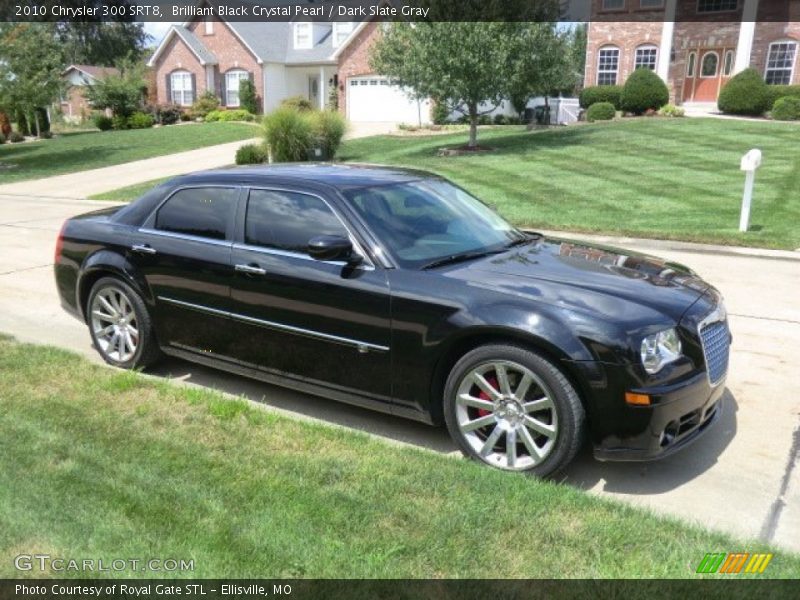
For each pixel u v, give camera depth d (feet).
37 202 59.47
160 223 17.62
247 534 10.62
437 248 14.84
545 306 12.55
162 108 139.74
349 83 125.18
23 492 11.71
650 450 12.16
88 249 18.75
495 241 15.92
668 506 12.18
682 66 102.27
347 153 78.79
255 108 139.85
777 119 82.99
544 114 107.55
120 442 13.73
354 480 12.30
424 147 79.15
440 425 14.61
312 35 140.67
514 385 12.96
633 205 44.52
